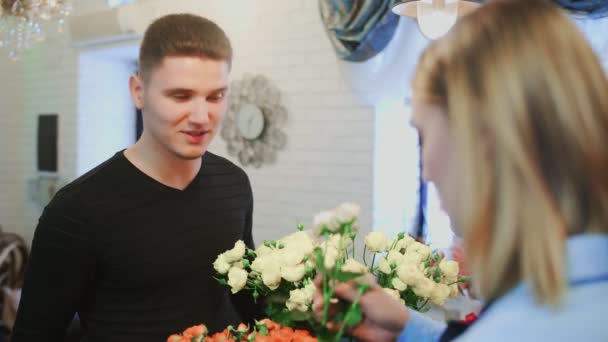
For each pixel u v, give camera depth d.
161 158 1.24
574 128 0.52
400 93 3.22
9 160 5.45
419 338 0.88
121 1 4.68
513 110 0.53
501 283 0.56
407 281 0.97
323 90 3.57
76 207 1.18
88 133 5.05
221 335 0.90
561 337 0.50
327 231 0.81
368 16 3.10
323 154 3.59
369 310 0.88
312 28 3.60
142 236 1.23
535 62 0.53
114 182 1.22
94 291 1.26
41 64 5.21
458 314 2.45
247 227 1.54
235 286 0.99
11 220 5.48
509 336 0.52
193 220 1.31
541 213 0.52
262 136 3.86
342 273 0.79
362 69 3.33
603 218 0.54
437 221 3.27
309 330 0.90
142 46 1.18
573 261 0.53
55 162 5.16
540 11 0.56
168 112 1.14
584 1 2.36
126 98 5.29
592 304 0.51
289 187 3.76
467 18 0.61
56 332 1.23
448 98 0.58
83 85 4.98
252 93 3.91
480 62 0.56
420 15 2.01
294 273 0.90
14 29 3.23
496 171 0.54
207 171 1.38
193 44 1.13
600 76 0.54
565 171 0.53
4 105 5.38
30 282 1.21
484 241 0.55
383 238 1.06
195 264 1.31
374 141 3.38
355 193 3.47
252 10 3.88
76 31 4.79
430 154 0.62
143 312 1.25
